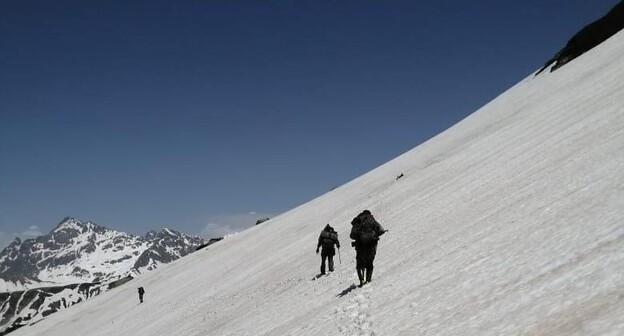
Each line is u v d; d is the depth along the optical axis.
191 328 28.64
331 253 22.39
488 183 22.42
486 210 16.36
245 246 66.81
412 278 12.11
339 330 10.85
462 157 40.75
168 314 40.28
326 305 14.70
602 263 6.18
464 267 10.16
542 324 5.46
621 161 12.02
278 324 16.52
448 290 9.13
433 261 12.82
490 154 33.34
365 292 13.45
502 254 9.56
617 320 4.57
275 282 29.05
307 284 21.70
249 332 18.09
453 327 7.00
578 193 11.29
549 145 22.88
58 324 87.88
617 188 9.70
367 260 14.87
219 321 25.81
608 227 7.54
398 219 28.03
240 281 38.25
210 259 73.88
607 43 56.78
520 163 22.75
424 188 36.47
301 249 38.22
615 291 5.24
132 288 89.94
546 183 14.84
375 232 14.81
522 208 13.22
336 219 47.75
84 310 92.50
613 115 20.28
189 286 53.75
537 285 6.78
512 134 36.78
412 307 9.39
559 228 9.15
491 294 7.54
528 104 50.62
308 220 60.72
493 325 6.22
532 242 9.22
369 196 53.50
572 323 5.06
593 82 37.53
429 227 19.98
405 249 18.03
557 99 41.22
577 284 6.01
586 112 26.39
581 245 7.43
